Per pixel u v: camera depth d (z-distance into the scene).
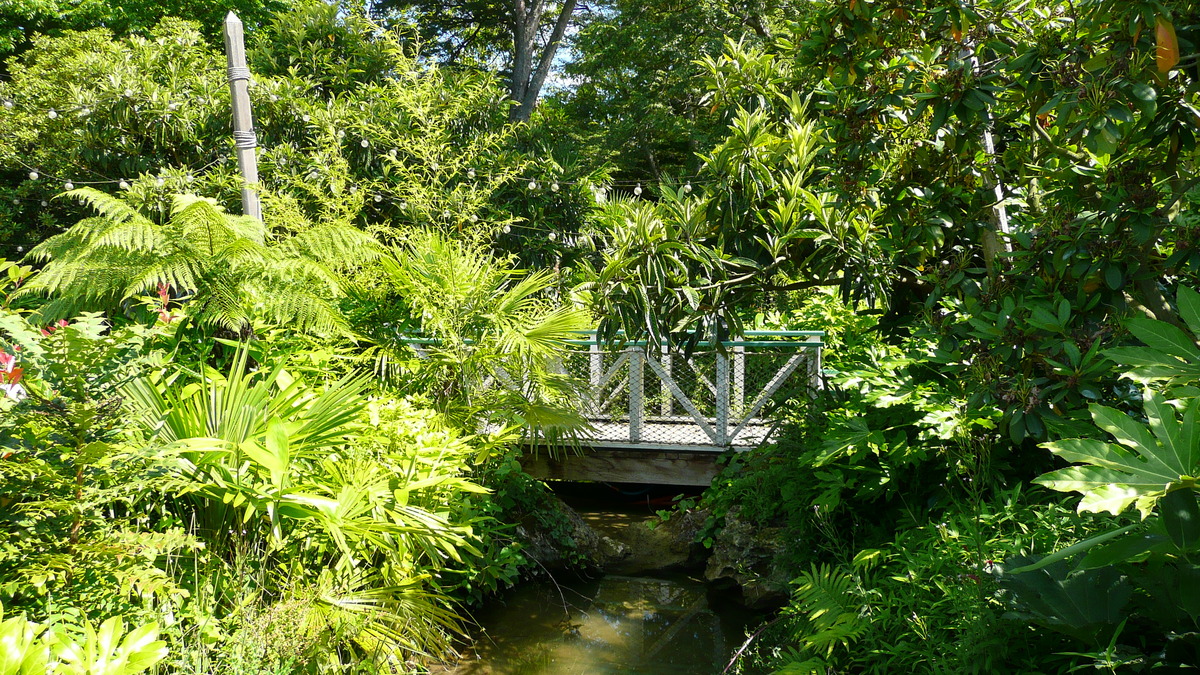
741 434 6.38
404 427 4.29
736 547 5.48
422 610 3.78
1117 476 1.81
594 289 4.86
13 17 13.90
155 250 4.64
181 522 3.33
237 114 5.37
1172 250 2.94
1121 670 2.35
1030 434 2.83
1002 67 3.12
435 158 8.49
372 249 5.43
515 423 5.34
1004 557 2.88
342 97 10.09
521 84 15.61
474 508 4.83
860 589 3.38
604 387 6.54
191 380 4.41
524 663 4.58
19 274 4.41
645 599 5.55
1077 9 2.97
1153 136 2.76
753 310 6.14
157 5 14.44
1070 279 3.05
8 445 2.47
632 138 15.11
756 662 4.18
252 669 2.91
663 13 14.80
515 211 9.68
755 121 4.73
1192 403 1.87
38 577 2.49
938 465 3.92
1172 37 2.45
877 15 3.33
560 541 5.88
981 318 3.11
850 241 4.30
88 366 2.67
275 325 5.03
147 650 2.14
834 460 4.41
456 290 5.34
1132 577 2.42
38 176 9.88
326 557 3.83
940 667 2.84
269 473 3.37
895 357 4.82
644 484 7.20
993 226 3.61
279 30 10.84
